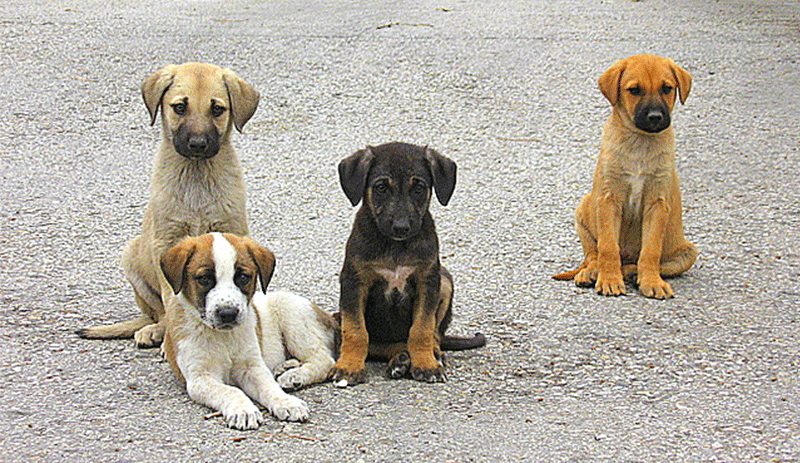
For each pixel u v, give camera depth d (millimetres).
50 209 5219
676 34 8203
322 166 5555
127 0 10344
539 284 4836
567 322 4637
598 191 4812
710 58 7434
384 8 9578
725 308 4688
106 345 4520
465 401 4309
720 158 5578
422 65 7273
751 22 8727
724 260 4945
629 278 4859
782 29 8406
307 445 4164
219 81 4574
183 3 10117
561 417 4258
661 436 4199
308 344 4406
